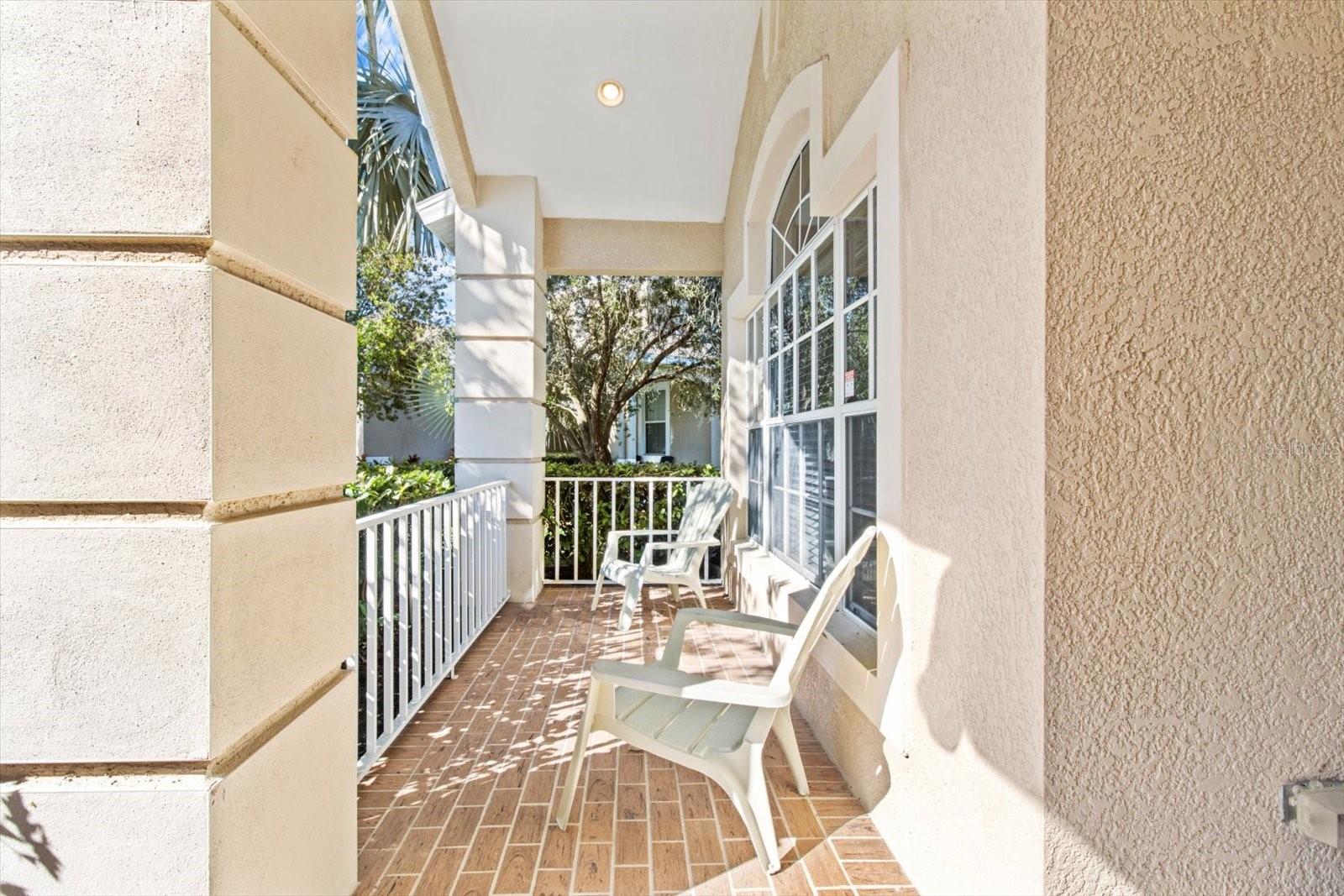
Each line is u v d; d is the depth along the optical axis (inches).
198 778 42.7
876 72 80.1
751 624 92.0
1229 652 47.0
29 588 41.2
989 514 53.3
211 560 41.9
